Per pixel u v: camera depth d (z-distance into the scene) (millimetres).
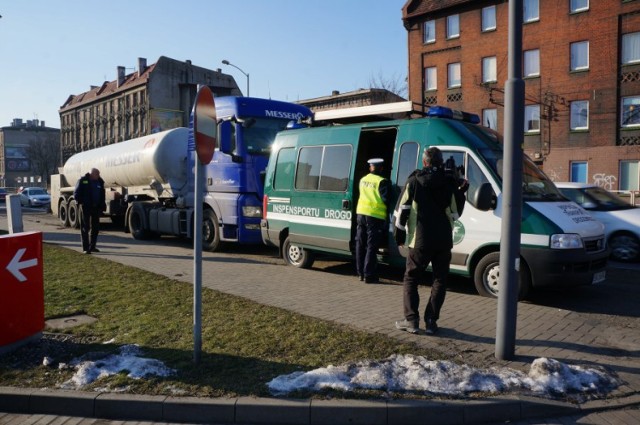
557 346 5406
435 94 37062
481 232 7391
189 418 4121
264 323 6059
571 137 30984
